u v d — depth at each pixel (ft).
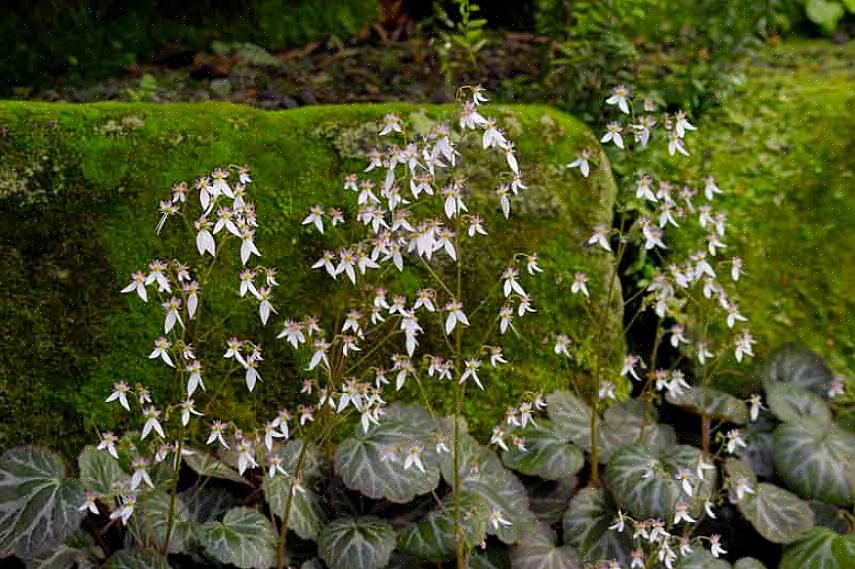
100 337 4.00
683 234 4.62
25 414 3.97
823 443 4.11
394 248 3.59
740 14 5.06
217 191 3.45
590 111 4.76
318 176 4.13
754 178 4.76
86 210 3.99
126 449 3.69
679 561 3.90
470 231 3.59
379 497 3.79
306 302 4.11
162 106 4.10
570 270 4.27
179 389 4.04
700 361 4.15
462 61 5.19
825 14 5.75
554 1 4.94
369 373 4.14
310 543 3.85
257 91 4.77
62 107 4.01
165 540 3.71
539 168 4.27
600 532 3.91
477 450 3.99
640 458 3.96
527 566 3.83
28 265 3.96
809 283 4.61
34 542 3.62
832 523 4.07
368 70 5.07
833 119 4.88
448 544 3.77
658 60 5.23
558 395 4.15
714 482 4.04
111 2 4.91
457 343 3.66
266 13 5.12
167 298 4.03
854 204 4.72
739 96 5.04
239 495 3.95
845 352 4.54
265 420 4.05
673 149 3.81
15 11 4.75
